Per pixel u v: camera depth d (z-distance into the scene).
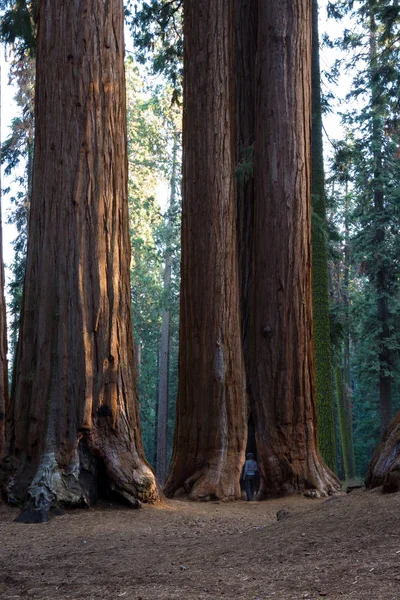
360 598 4.38
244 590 5.07
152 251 42.59
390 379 32.25
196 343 16.23
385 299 32.44
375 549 5.43
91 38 13.10
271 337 16.61
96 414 12.21
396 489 6.81
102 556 7.74
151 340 51.53
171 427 51.69
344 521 6.39
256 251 17.08
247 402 16.59
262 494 16.05
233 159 17.06
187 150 16.83
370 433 44.16
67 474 11.68
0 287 14.40
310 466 16.25
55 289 12.55
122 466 12.09
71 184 12.75
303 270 16.88
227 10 17.14
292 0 17.33
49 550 8.55
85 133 12.88
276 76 17.14
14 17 19.80
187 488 15.48
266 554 6.08
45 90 13.15
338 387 36.22
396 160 31.94
